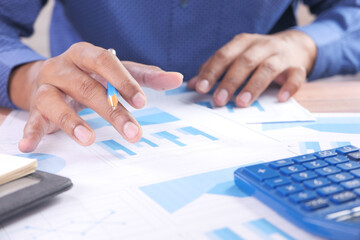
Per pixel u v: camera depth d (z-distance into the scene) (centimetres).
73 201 32
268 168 34
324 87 71
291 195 29
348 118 53
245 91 61
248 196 32
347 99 62
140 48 87
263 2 86
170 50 87
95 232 27
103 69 46
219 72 66
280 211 29
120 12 84
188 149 43
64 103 46
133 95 44
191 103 61
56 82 49
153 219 29
